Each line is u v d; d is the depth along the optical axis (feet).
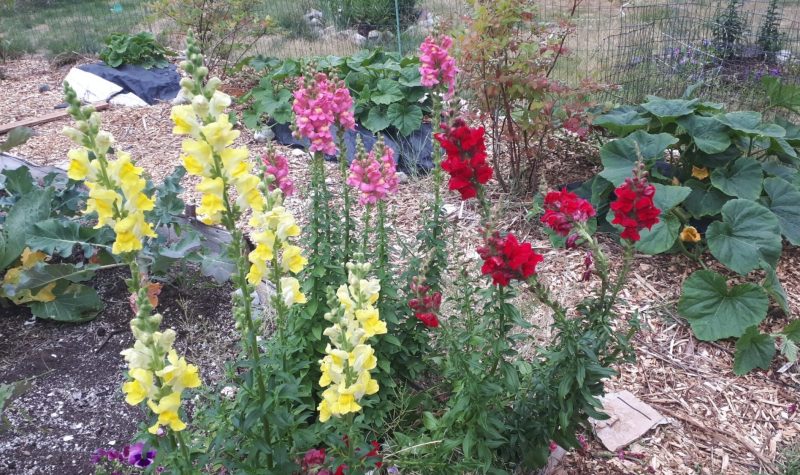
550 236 15.25
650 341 12.60
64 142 21.47
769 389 11.62
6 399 8.89
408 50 32.09
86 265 12.07
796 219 14.38
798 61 24.36
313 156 10.92
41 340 11.60
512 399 8.69
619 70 22.31
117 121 22.88
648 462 9.99
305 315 9.26
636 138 15.21
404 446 8.54
